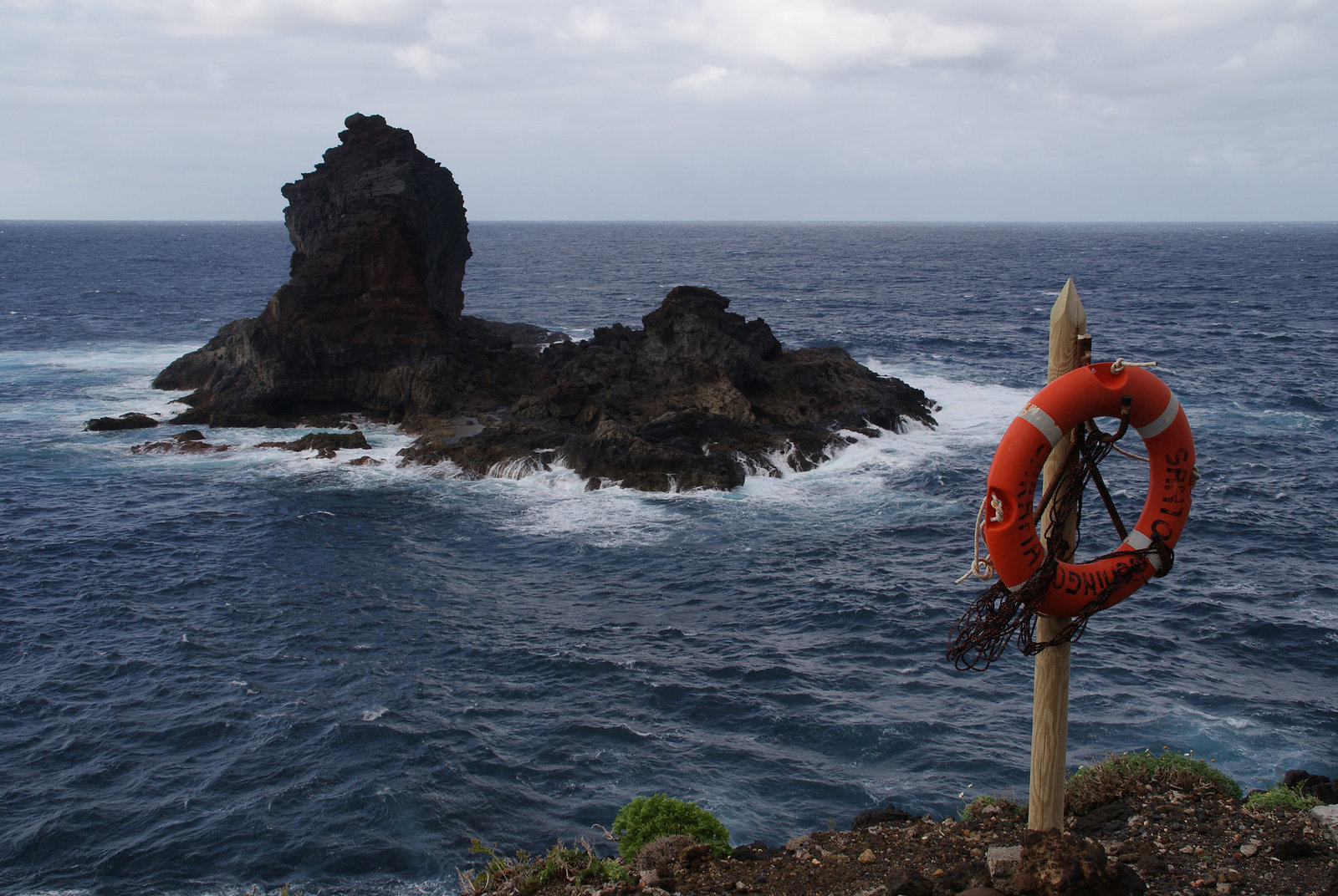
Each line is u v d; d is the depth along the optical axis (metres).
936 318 109.81
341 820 20.39
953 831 11.24
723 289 149.12
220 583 33.31
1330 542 35.94
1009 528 7.54
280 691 25.91
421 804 20.84
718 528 38.09
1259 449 49.16
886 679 26.33
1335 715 23.58
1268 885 9.17
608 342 60.84
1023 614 7.89
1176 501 7.84
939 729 23.52
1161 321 103.38
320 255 57.16
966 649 8.08
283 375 54.97
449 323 63.38
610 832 19.73
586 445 44.62
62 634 29.44
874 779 21.50
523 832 19.97
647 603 31.61
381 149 61.53
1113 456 46.62
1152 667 26.25
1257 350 81.44
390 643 28.77
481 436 47.53
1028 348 84.62
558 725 24.05
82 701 25.50
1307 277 166.00
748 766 22.16
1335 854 9.65
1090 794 11.97
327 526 38.84
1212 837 10.35
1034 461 7.49
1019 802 19.27
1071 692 24.84
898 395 55.53
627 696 25.53
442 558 35.44
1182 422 7.68
